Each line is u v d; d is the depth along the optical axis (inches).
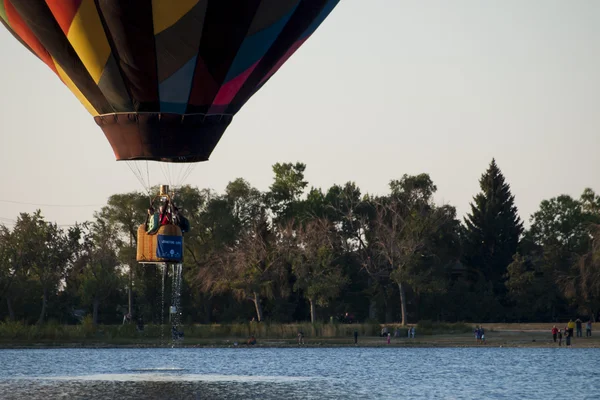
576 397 3796.8
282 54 2783.0
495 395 3848.4
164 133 2650.1
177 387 4163.4
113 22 2503.7
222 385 4237.2
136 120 2645.2
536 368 5064.0
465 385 4220.0
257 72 2738.7
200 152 2689.5
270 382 4362.7
